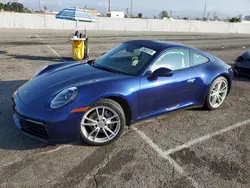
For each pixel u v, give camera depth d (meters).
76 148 2.92
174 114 4.06
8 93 4.69
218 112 4.27
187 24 32.53
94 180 2.39
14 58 8.30
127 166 2.63
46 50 10.42
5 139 3.01
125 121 3.19
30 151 2.80
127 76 3.18
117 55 3.79
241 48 14.80
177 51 3.71
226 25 35.16
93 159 2.72
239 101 4.92
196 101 3.98
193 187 2.37
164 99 3.45
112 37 18.06
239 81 6.43
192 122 3.80
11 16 23.31
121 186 2.32
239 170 2.66
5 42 12.36
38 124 2.62
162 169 2.61
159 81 3.32
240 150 3.07
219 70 4.15
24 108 2.73
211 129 3.61
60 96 2.74
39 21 24.59
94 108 2.84
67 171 2.50
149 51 3.56
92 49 11.40
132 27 29.05
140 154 2.87
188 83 3.68
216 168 2.67
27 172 2.45
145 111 3.31
